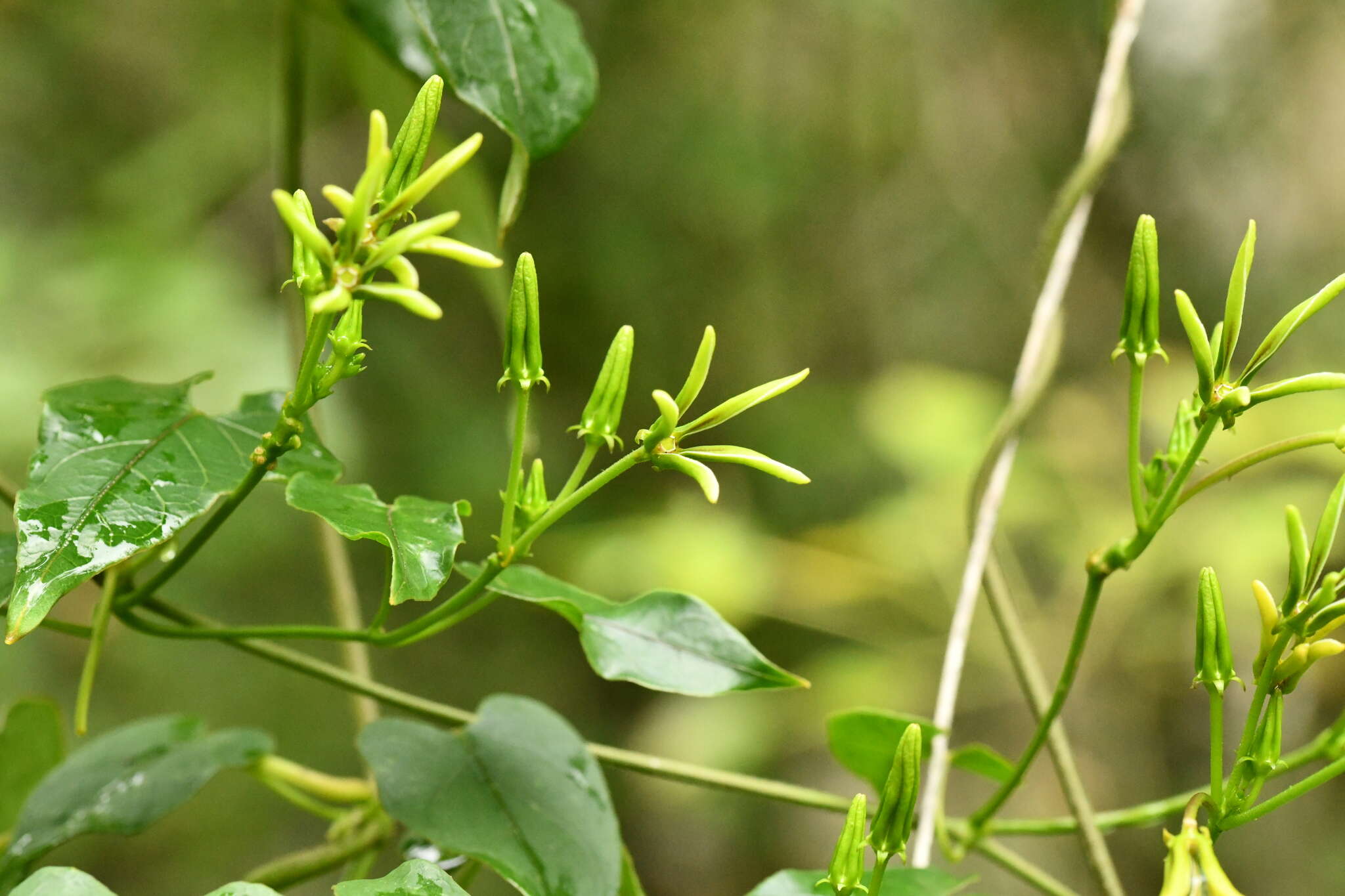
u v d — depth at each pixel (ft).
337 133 7.26
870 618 7.60
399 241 2.21
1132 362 2.39
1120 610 6.89
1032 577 7.70
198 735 2.74
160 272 6.84
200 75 7.33
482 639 8.05
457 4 2.56
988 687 7.18
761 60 7.58
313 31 2.96
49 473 2.36
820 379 8.38
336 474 2.45
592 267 7.42
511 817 2.50
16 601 2.30
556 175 7.32
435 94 2.25
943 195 8.24
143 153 7.23
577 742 2.57
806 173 7.83
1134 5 2.84
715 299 7.80
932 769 2.70
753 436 8.23
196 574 7.07
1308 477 6.71
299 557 7.31
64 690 6.91
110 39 7.36
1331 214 7.59
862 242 8.16
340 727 7.37
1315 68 7.43
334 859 2.74
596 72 2.59
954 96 8.16
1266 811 2.32
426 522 2.37
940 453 7.18
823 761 8.21
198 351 6.64
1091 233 8.03
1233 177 7.66
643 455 2.31
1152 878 7.07
